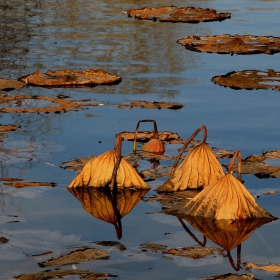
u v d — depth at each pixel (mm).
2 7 33312
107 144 12547
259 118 14656
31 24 28266
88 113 14867
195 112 15102
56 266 7535
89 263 7648
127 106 15539
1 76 18531
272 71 20000
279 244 8391
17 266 7531
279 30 28234
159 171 11227
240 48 23766
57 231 8625
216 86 17844
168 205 9773
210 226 8969
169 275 7383
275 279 7359
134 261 7727
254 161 11641
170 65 20688
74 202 9781
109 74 18781
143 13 32156
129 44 24250
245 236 8641
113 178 10391
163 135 13125
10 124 13820
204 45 24250
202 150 10656
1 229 8648
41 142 12586
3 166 11172
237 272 7520
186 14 32000
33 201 9734
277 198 10016
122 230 8742
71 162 11445
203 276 7391
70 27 27812
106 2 36750
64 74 18562
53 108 15242
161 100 16203
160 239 8461
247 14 33312
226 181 9445
